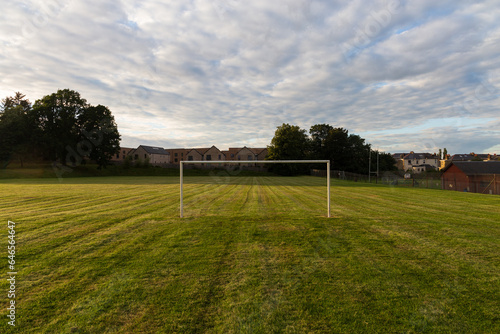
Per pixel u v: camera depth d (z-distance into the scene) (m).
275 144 49.62
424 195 14.96
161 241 5.78
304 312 3.18
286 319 3.04
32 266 4.43
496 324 2.97
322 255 5.00
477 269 4.38
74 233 6.36
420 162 70.81
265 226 7.15
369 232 6.57
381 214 8.86
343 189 18.89
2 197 13.23
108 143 43.66
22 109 42.34
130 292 3.61
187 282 3.90
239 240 5.90
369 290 3.69
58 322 2.97
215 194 15.27
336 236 6.21
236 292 3.62
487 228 6.95
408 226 7.16
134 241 5.77
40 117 40.28
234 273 4.21
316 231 6.66
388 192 16.78
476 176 20.75
